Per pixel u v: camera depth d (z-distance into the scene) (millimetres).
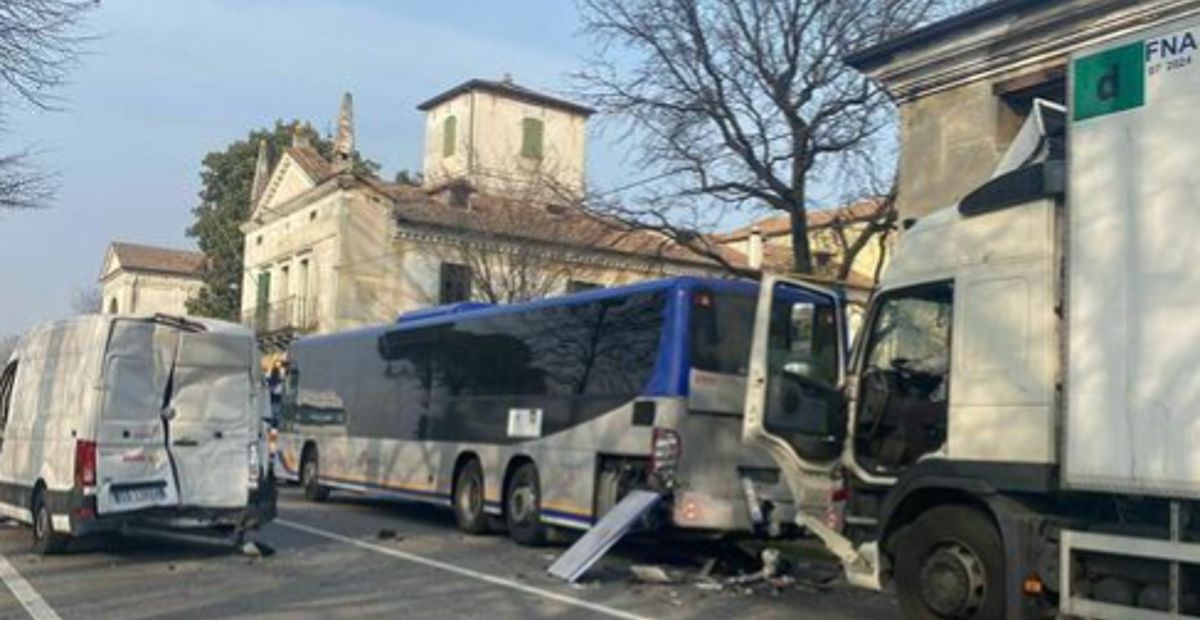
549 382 14234
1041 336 7633
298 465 21172
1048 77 14422
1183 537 6699
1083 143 7344
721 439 12422
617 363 13102
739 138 20297
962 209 8430
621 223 21688
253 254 49812
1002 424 7812
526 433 14484
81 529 11852
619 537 11539
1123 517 7188
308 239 43438
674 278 12648
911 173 16312
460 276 41125
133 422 12258
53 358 13133
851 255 20453
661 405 12234
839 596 10781
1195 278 6605
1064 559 7293
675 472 12078
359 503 20703
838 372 10602
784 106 19922
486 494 15125
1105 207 7156
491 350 15594
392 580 11242
